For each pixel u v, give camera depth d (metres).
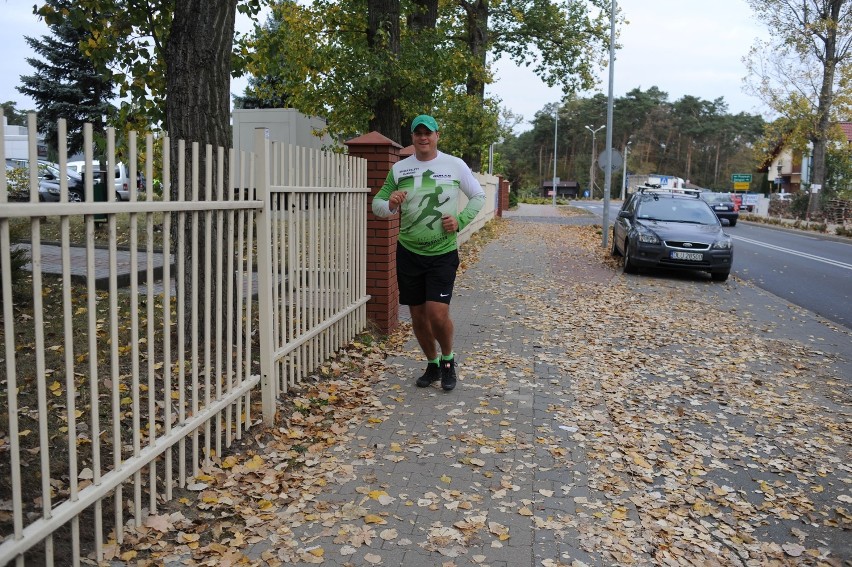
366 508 3.79
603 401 5.77
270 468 4.25
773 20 34.03
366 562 3.28
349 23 13.65
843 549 3.66
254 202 4.41
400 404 5.48
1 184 2.41
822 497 4.23
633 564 3.38
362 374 6.18
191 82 5.29
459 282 11.88
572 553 3.43
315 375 5.86
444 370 5.79
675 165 105.19
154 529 3.42
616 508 3.93
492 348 7.31
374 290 7.49
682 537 3.68
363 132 14.16
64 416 4.31
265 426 4.73
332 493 3.97
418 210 5.37
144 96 8.19
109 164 3.02
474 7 22.23
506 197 43.66
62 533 3.21
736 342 8.11
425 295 5.61
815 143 36.50
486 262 14.82
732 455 4.79
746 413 5.64
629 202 16.30
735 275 14.60
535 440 4.83
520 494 4.02
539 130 112.38
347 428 4.93
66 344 2.79
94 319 2.93
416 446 4.65
